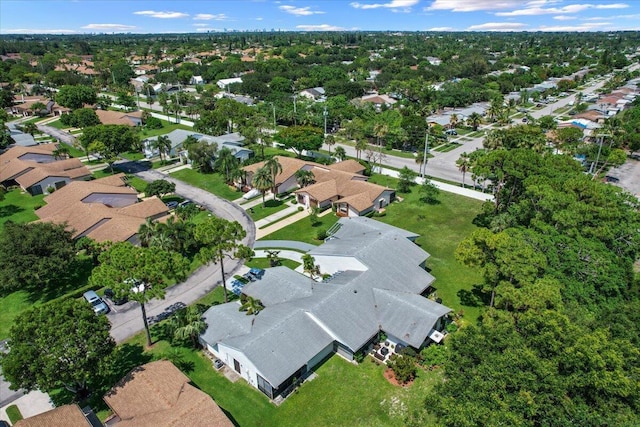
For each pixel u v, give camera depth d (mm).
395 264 54156
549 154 73438
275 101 164750
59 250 54438
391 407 37500
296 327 43031
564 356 29031
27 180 90625
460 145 123188
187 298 54406
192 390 35719
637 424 25312
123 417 33625
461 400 27875
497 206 71938
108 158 101438
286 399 38688
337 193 82062
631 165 104188
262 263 62250
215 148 100500
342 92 183250
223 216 78188
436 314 45125
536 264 42156
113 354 36844
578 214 49438
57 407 36344
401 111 146000
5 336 47781
